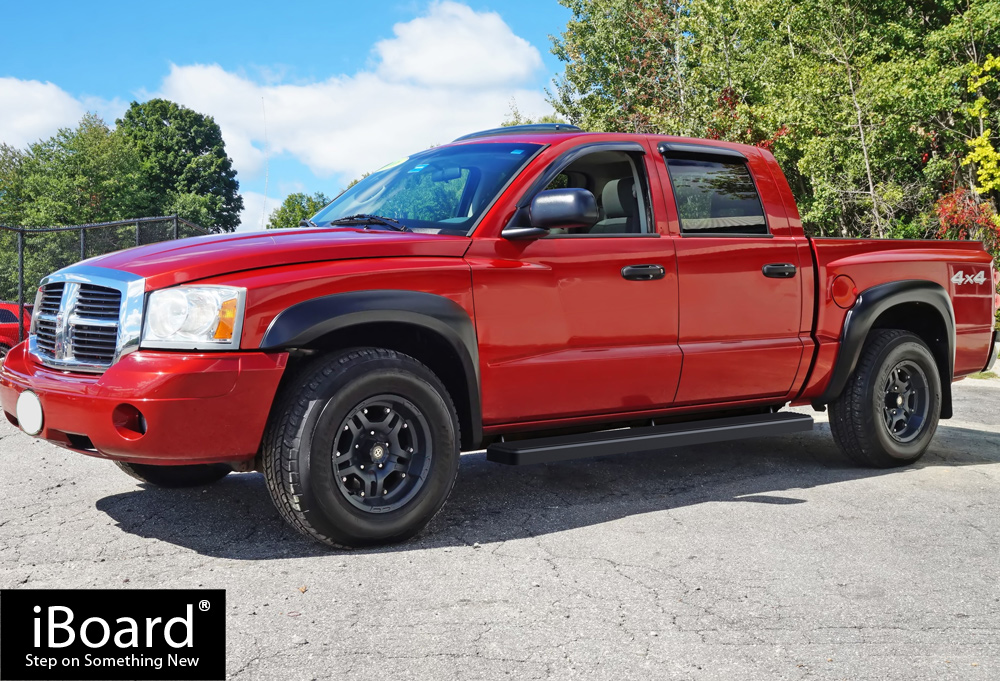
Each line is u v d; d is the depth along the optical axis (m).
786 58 20.14
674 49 24.81
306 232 3.87
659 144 4.64
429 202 4.25
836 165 18.45
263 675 2.43
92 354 3.50
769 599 3.07
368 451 3.56
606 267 4.20
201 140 87.88
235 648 2.60
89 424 3.34
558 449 4.04
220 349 3.28
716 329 4.61
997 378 10.37
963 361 5.80
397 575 3.27
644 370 4.33
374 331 3.75
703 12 21.39
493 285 3.85
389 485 3.67
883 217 18.94
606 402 4.29
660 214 4.50
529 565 3.40
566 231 4.19
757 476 5.10
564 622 2.83
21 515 4.02
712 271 4.59
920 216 18.88
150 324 3.31
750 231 4.86
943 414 5.68
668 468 5.28
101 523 3.91
